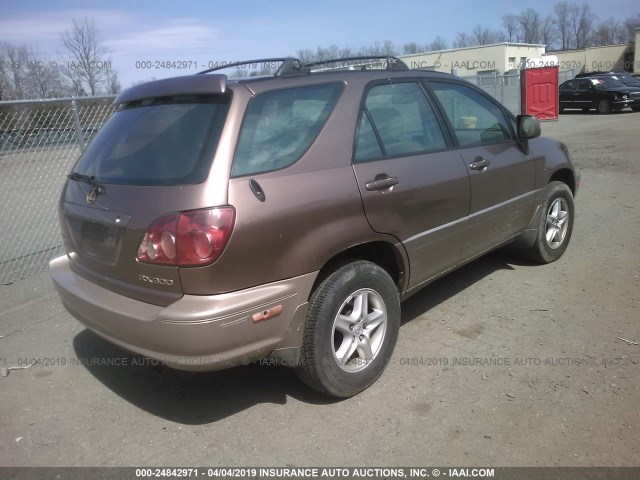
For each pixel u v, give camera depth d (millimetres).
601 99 21109
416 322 4082
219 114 2785
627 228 6086
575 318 4008
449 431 2852
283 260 2758
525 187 4555
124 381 3533
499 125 4434
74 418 3150
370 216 3141
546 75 14617
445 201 3668
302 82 3113
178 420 3084
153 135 2953
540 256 5016
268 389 3352
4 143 6086
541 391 3141
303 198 2832
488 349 3639
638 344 3594
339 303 3012
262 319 2699
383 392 3227
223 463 2715
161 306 2689
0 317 4551
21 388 3488
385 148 3371
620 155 10961
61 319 4500
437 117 3842
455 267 4016
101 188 2990
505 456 2652
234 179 2646
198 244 2525
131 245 2719
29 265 5789
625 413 2908
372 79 3465
